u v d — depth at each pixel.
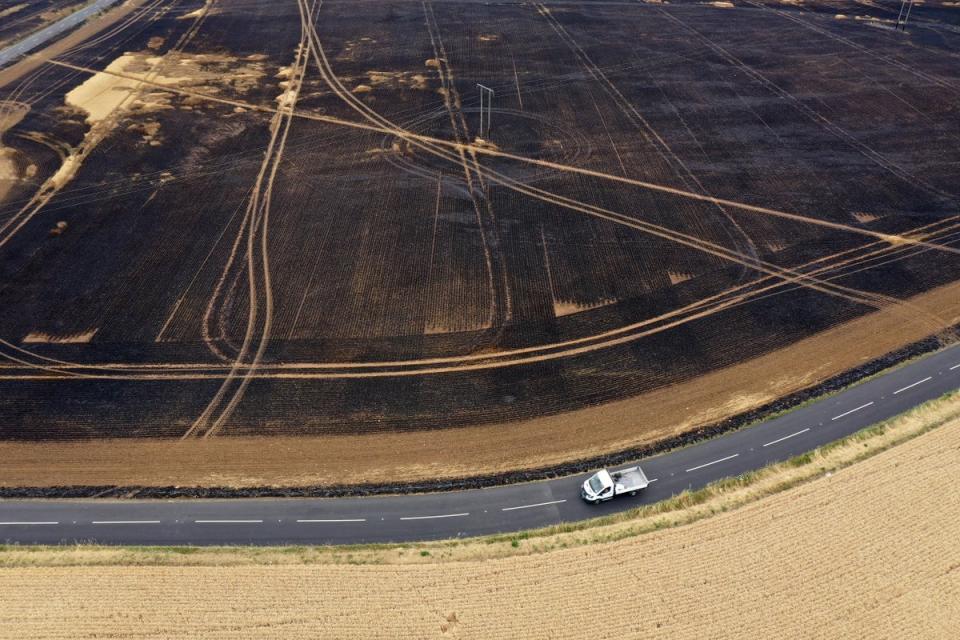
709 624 24.03
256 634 23.92
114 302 38.69
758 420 31.73
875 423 31.48
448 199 47.56
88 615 24.38
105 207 46.62
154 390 33.50
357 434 31.30
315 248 43.00
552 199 47.53
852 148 53.72
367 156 52.62
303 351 35.69
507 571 25.81
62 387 33.59
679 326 37.09
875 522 27.12
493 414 32.19
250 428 31.61
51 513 27.95
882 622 23.97
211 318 37.72
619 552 26.36
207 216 45.88
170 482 29.20
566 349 35.72
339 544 26.88
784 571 25.56
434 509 28.16
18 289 39.53
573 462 30.00
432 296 39.16
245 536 27.14
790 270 41.06
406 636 23.89
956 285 39.84
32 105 59.19
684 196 47.81
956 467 29.12
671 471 29.59
